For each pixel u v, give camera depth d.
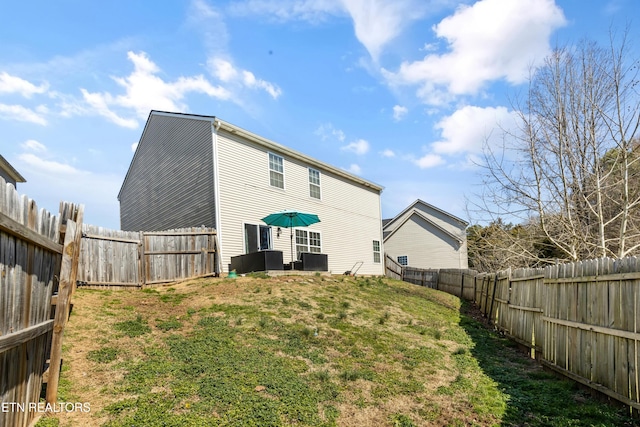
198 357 5.36
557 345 6.07
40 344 3.67
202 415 3.98
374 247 21.70
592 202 12.39
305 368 5.45
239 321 7.01
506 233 13.85
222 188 12.77
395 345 6.98
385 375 5.61
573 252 12.18
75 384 4.34
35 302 3.39
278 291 9.55
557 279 6.11
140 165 18.12
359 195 20.92
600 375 4.85
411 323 8.75
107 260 9.09
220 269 12.06
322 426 4.12
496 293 10.22
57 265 4.14
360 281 13.87
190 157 13.89
